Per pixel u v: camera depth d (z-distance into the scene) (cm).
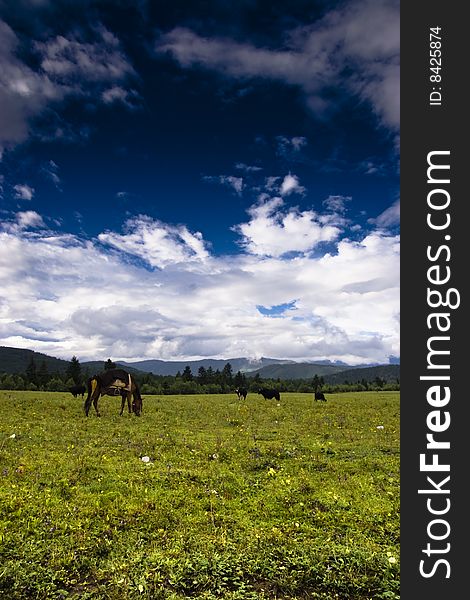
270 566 639
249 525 808
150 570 616
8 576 591
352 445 1567
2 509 827
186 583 596
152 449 1418
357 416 2512
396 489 1029
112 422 2030
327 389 9050
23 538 714
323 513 874
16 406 2639
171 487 1018
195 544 704
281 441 1634
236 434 1788
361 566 641
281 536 739
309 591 594
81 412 2431
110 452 1346
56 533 736
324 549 689
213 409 2886
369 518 851
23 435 1597
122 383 2314
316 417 2455
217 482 1063
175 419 2231
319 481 1110
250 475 1155
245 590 584
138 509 848
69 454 1302
